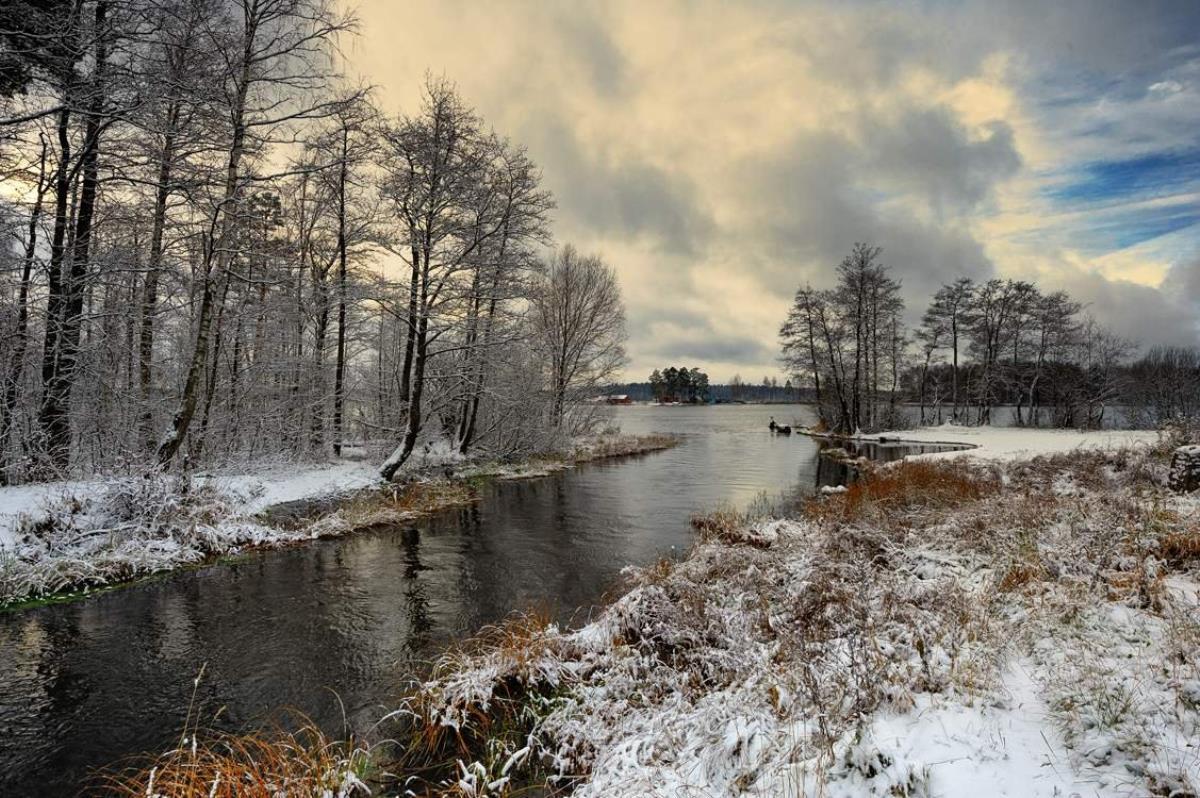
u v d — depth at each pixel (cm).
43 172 1220
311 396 2131
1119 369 4947
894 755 330
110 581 955
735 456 3284
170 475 1219
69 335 1266
